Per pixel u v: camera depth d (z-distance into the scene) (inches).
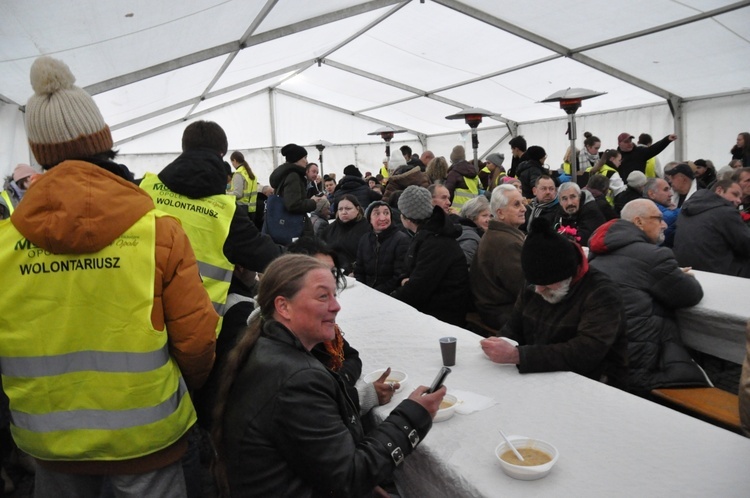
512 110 530.6
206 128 87.2
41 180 56.1
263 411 55.1
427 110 590.6
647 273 112.5
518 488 55.9
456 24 362.6
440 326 114.0
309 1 290.4
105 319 59.1
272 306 61.1
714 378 159.2
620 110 446.9
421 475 66.8
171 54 284.4
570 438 65.0
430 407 62.3
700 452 60.4
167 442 62.8
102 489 66.0
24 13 155.5
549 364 84.6
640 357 110.6
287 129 641.0
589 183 229.1
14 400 61.2
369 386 78.1
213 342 64.6
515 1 304.8
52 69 59.2
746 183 192.2
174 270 61.0
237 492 57.1
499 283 134.9
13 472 126.4
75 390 60.2
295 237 201.9
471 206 174.7
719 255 154.9
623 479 56.2
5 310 58.7
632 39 326.0
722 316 113.3
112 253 58.3
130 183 60.3
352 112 660.1
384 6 348.2
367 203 269.9
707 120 390.0
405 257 168.4
